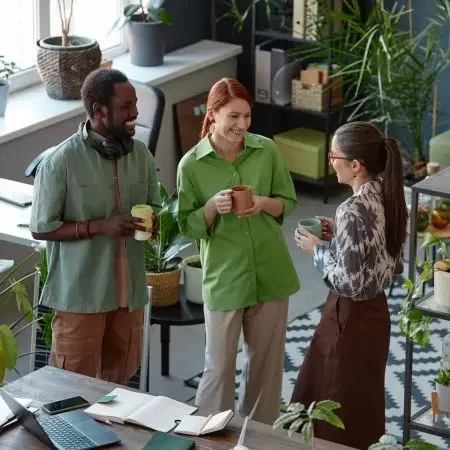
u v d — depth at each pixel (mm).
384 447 3895
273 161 5500
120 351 5492
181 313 6309
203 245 5566
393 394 6707
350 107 9820
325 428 5137
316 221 5324
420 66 8766
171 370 6977
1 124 7785
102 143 5090
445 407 5352
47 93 8383
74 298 5238
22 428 4312
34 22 8633
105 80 5012
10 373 6777
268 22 9797
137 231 5129
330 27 9070
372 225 4859
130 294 5316
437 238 5410
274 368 5645
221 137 5395
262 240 5461
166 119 9266
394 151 4891
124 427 4309
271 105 9734
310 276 8305
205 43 9938
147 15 9172
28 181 7945
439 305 5215
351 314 5016
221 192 5297
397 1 9430
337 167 4988
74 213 5160
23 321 7559
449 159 8703
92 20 9234
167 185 9469
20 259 7934
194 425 4270
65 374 4723
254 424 4320
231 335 5520
